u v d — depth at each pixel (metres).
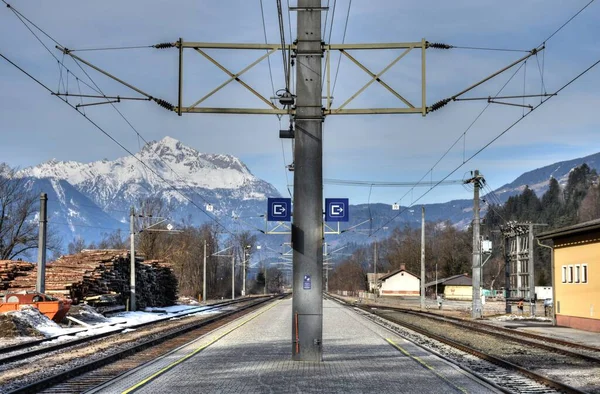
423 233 59.62
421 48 17.97
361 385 14.46
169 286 67.25
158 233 89.75
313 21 18.92
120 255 49.44
